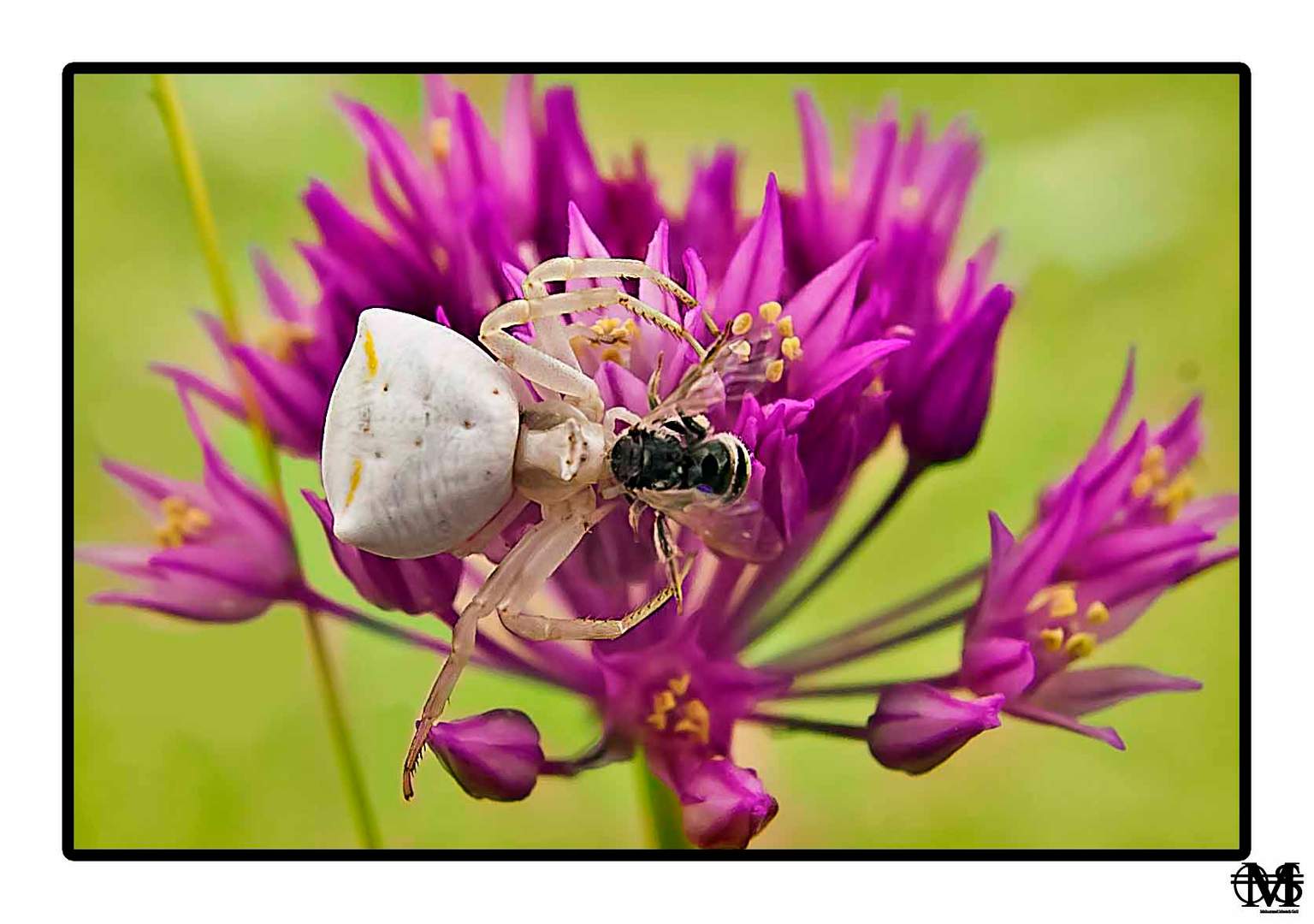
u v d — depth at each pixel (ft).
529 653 0.31
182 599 0.31
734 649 0.31
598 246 0.29
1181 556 0.30
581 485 0.29
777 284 0.29
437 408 0.28
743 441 0.29
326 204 0.31
